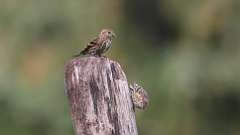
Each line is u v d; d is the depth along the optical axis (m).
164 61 22.03
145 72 21.80
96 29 20.78
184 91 20.98
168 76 21.30
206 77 21.31
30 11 20.55
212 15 21.91
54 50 20.58
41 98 19.91
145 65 22.03
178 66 21.38
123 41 21.98
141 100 8.34
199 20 22.12
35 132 19.80
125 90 7.91
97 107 7.80
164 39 23.12
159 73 21.62
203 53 21.70
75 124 7.86
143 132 20.91
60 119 19.81
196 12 22.23
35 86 20.08
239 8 21.81
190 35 22.34
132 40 22.28
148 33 23.06
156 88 21.33
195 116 21.17
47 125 19.80
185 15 22.50
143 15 22.95
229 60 21.58
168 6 22.83
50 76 20.25
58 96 20.03
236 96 21.39
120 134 7.81
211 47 21.89
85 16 20.80
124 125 7.84
